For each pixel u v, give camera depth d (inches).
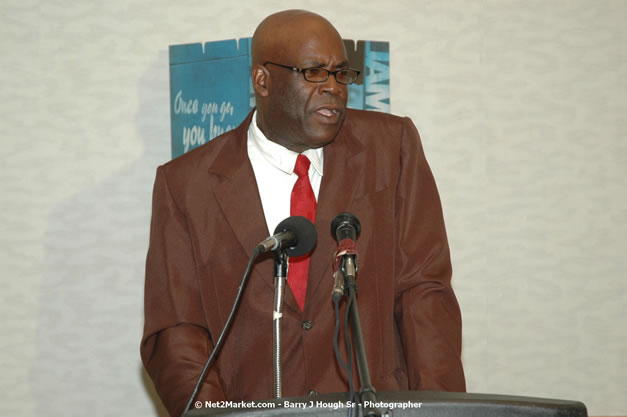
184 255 134.5
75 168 195.8
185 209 134.5
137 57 196.9
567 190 203.6
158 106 197.0
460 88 201.6
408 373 122.6
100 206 195.9
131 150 196.7
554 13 204.5
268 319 126.4
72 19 196.9
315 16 125.6
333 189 130.0
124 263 195.6
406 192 133.0
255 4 197.8
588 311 202.5
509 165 202.5
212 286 130.6
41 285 194.1
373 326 125.3
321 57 121.2
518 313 201.2
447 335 123.6
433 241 130.5
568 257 202.8
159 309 133.3
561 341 201.6
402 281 128.4
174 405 123.7
